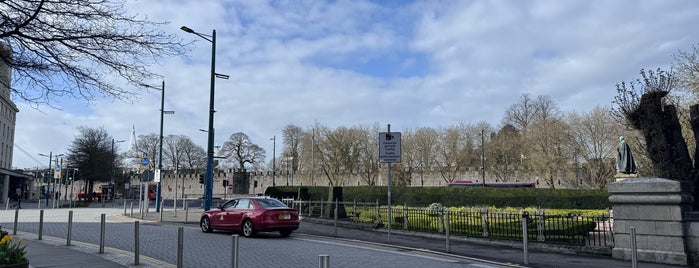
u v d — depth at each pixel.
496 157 72.38
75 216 27.86
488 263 11.41
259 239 16.11
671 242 11.45
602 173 52.81
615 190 12.47
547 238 14.63
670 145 15.41
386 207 20.16
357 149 77.00
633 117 16.31
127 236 16.30
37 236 15.84
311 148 77.81
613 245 13.02
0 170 59.38
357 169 77.88
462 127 78.50
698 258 11.11
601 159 53.22
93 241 14.84
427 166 77.12
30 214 30.27
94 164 58.88
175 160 108.56
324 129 77.81
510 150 70.81
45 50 7.64
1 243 8.24
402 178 75.38
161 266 10.11
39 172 95.31
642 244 11.90
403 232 18.33
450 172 73.81
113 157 63.31
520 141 66.94
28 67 7.59
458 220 17.02
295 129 93.12
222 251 12.88
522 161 66.56
